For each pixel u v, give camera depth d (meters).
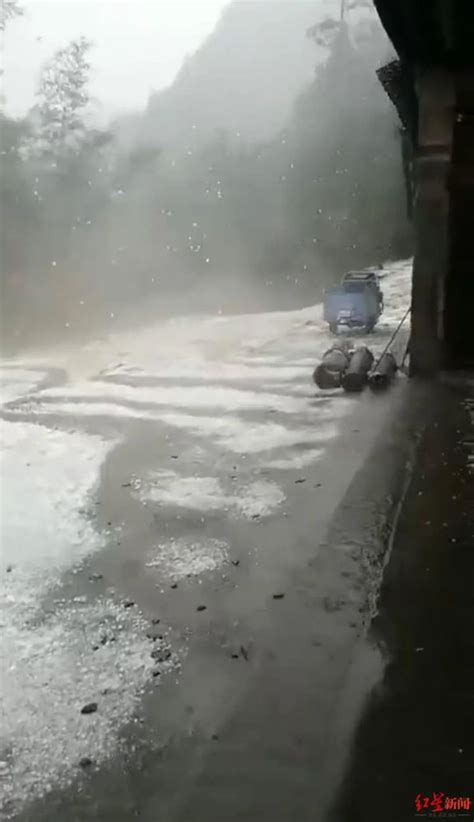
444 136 9.20
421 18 7.27
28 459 8.25
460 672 3.30
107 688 3.79
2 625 4.55
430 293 9.95
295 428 8.82
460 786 2.57
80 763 3.20
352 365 10.68
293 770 2.73
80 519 6.37
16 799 2.99
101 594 4.92
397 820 2.42
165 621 4.45
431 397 9.18
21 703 3.69
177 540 5.73
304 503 6.28
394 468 6.41
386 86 10.35
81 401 11.20
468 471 6.12
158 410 10.38
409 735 2.87
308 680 3.34
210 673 3.81
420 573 4.35
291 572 4.86
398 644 3.58
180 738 3.31
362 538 4.91
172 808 2.73
